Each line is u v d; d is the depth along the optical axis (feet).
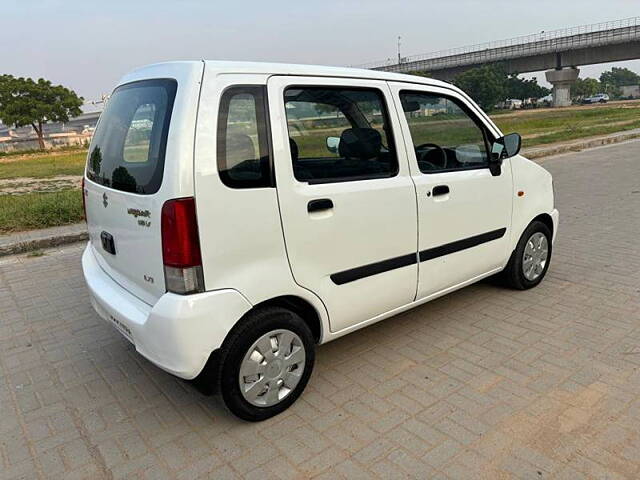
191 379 8.32
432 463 7.92
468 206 11.89
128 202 8.66
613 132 61.77
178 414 9.52
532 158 45.27
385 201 10.10
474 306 13.71
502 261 13.44
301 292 9.11
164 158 7.84
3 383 10.82
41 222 23.81
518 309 13.39
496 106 215.10
